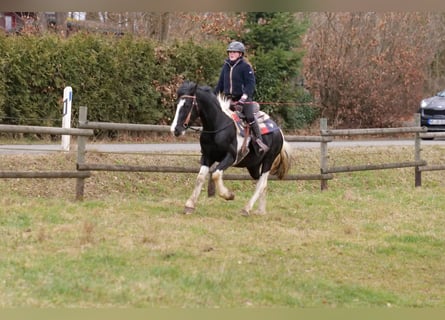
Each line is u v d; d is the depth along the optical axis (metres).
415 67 27.86
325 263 8.56
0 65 18.28
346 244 9.62
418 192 14.87
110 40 20.52
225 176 12.87
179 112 10.09
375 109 26.70
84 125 11.53
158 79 21.36
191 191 13.62
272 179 13.09
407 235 10.44
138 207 11.04
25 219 9.56
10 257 7.68
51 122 19.22
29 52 18.70
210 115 10.31
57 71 19.22
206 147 10.65
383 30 27.23
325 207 12.51
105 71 20.06
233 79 10.79
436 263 9.01
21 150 13.61
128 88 20.62
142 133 20.95
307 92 26.36
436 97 23.80
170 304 6.64
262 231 10.03
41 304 6.39
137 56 20.72
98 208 10.73
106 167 11.73
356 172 16.27
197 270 7.70
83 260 7.75
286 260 8.51
